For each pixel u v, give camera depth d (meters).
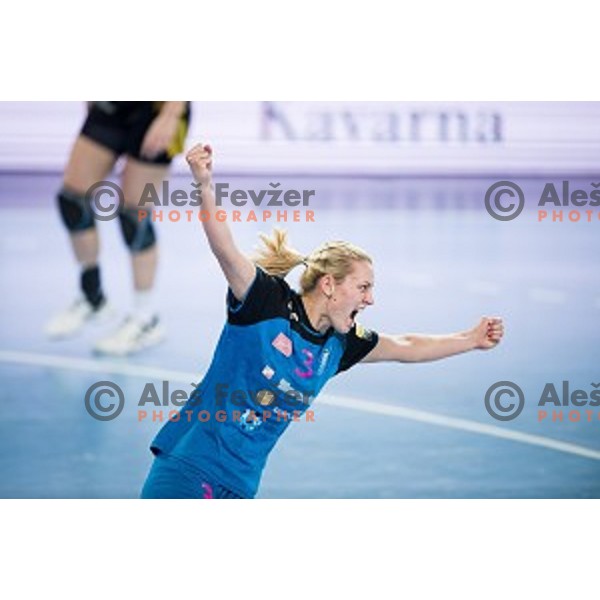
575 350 20.77
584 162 20.98
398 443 19.95
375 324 20.89
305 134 20.70
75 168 20.23
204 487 16.02
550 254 21.16
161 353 20.53
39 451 19.66
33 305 20.58
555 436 20.16
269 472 19.48
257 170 20.66
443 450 19.92
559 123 20.84
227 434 16.11
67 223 20.34
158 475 16.05
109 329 20.53
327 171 20.80
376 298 21.02
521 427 20.22
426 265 20.98
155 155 20.19
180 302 20.62
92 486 19.16
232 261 15.30
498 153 21.03
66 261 20.69
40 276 20.62
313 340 16.17
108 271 20.56
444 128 20.89
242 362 15.99
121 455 19.64
